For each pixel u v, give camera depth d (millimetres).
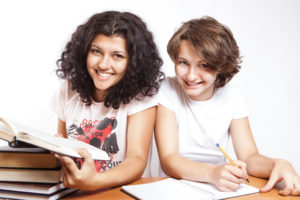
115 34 843
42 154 604
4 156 610
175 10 1718
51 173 608
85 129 1057
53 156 603
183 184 702
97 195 651
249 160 903
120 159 1058
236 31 1760
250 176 853
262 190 697
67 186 611
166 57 1715
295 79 1830
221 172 696
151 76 988
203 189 701
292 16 1785
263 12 1769
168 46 958
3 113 1770
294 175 720
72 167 581
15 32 1733
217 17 1741
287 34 1797
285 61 1813
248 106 1818
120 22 858
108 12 909
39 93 1764
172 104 1046
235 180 683
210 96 1083
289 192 672
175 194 628
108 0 1701
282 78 1823
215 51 862
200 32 880
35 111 1771
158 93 1028
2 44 1737
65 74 1073
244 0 1750
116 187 713
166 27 1722
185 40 883
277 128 1854
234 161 744
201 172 767
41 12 1719
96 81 902
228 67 932
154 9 1712
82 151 606
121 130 1018
